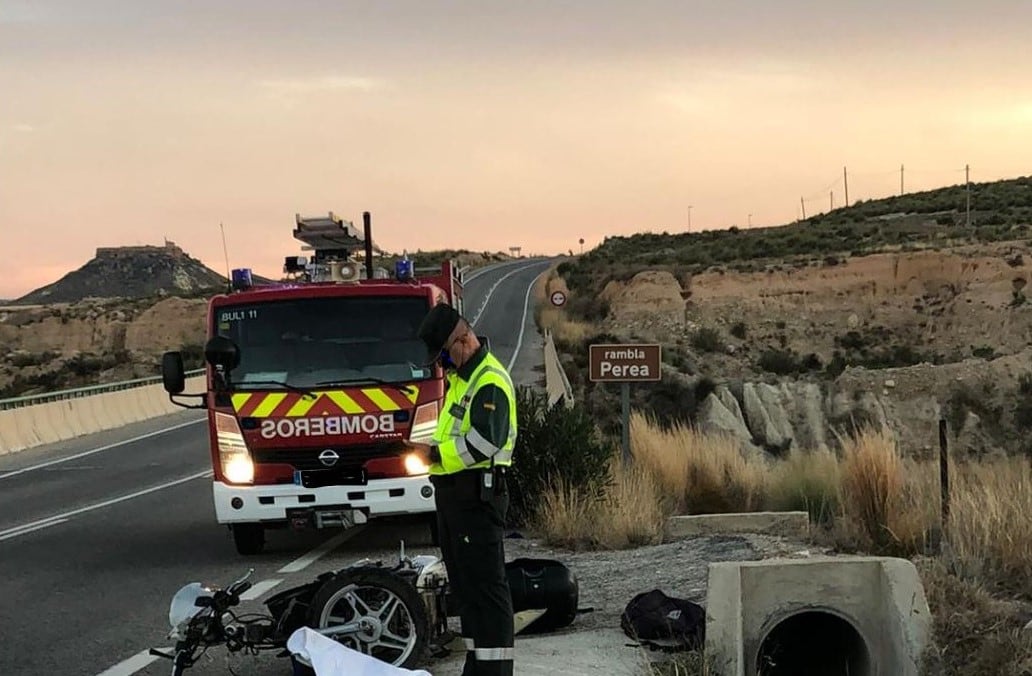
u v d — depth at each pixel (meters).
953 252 49.50
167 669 6.68
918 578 5.66
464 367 5.45
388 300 10.12
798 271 51.22
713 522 10.70
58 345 78.81
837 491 11.23
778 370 43.38
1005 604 6.11
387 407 9.66
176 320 78.44
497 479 5.39
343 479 9.62
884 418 35.38
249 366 9.93
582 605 7.76
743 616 5.65
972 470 10.80
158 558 10.61
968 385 36.72
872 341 47.06
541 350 42.53
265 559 10.35
